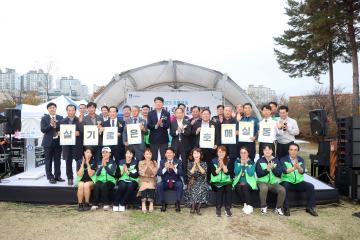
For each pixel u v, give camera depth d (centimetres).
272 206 649
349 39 1842
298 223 565
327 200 674
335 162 804
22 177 735
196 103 1187
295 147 629
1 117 823
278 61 2225
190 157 639
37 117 1034
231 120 693
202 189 615
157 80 1338
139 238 497
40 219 577
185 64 1170
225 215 602
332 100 2134
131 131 670
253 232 523
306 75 2216
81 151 684
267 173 622
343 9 1639
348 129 699
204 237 502
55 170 709
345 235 514
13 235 505
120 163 638
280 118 706
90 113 703
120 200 624
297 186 639
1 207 644
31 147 870
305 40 2042
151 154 631
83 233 515
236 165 636
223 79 1220
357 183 675
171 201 638
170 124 695
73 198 658
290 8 2064
